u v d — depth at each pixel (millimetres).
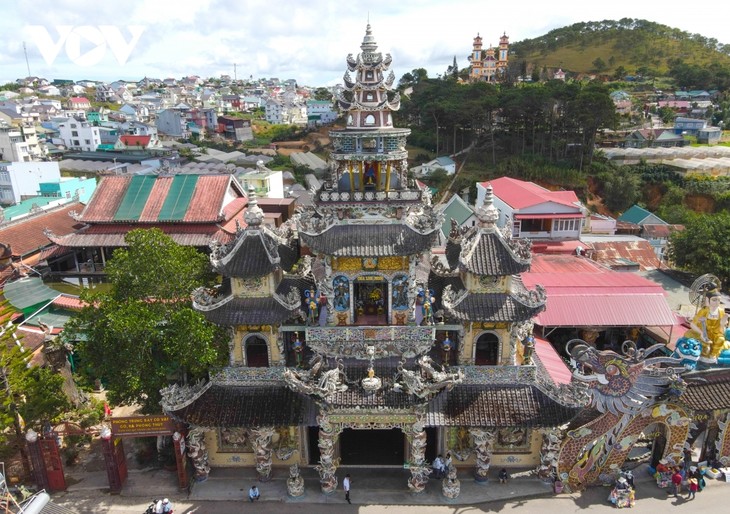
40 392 31688
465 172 124375
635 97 190375
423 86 170375
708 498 30016
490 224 29625
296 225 33156
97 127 179500
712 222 61156
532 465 31859
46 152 157875
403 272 29375
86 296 31812
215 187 56469
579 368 31641
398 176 29438
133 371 29203
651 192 114250
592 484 30922
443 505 29469
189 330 28969
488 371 30234
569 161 121000
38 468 30344
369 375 28250
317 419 28953
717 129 151250
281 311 29188
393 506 29453
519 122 126562
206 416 29328
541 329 45594
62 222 62500
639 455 33500
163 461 32750
